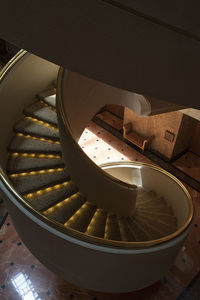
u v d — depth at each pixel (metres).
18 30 1.98
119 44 1.89
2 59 12.77
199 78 2.10
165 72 2.04
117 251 3.64
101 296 5.89
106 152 9.69
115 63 1.99
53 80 6.57
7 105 5.46
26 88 5.92
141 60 1.96
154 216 6.57
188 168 9.24
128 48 1.91
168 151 9.20
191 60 1.96
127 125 9.84
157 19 1.76
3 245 6.64
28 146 5.39
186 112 6.52
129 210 5.96
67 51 1.98
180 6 1.67
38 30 1.93
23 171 5.06
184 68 2.02
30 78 5.90
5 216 7.22
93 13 1.79
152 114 6.00
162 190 7.39
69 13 1.81
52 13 1.83
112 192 5.13
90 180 4.70
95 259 3.73
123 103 6.41
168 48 1.89
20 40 2.03
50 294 5.90
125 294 5.93
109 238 4.98
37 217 3.56
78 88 5.05
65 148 4.53
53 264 4.25
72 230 3.55
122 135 10.45
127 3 1.72
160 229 6.12
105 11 1.77
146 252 3.84
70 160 4.65
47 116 5.79
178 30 1.79
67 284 6.05
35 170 5.07
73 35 1.90
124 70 2.03
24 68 5.62
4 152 5.35
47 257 4.14
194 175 8.99
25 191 4.68
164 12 1.72
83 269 3.98
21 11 1.88
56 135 5.46
